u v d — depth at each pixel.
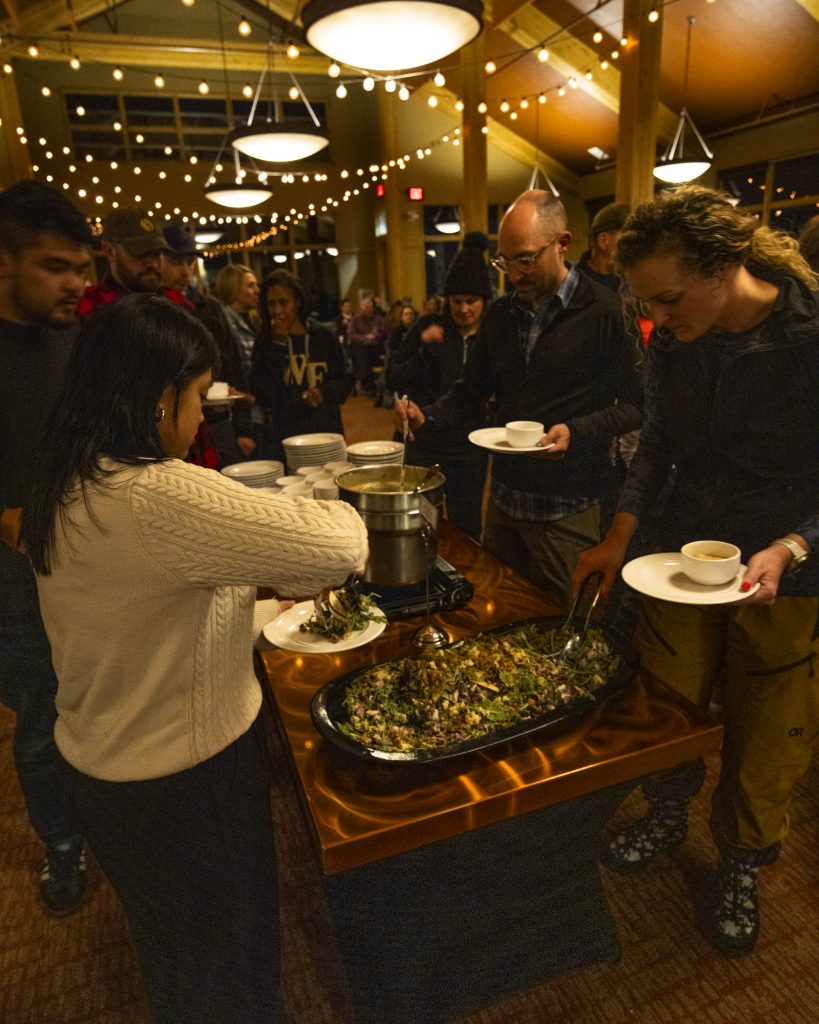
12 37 6.69
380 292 14.95
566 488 2.05
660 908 1.69
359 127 14.03
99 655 0.94
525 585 1.72
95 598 0.91
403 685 1.22
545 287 1.97
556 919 1.40
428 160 13.79
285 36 12.08
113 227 2.46
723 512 1.46
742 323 1.32
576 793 1.09
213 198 6.50
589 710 1.19
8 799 2.22
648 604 1.60
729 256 1.21
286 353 3.18
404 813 1.00
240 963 1.13
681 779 1.65
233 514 0.88
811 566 1.37
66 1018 1.52
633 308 2.05
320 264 15.02
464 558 1.90
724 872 1.62
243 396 2.47
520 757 1.11
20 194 1.43
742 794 1.52
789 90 8.48
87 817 1.03
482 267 2.85
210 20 12.35
